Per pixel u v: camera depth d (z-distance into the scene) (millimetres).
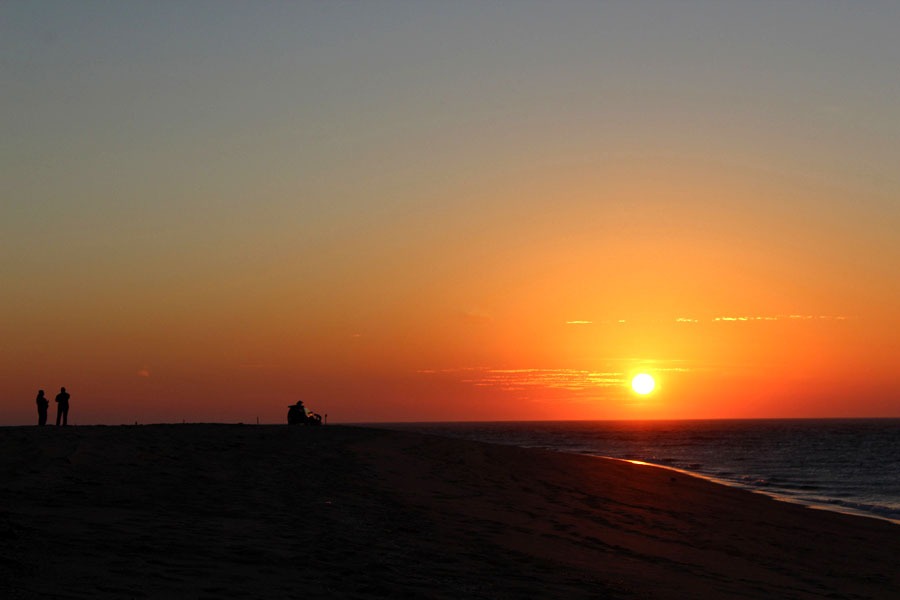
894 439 150500
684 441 136750
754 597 13047
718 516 24703
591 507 23000
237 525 13812
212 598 8695
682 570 14789
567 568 13172
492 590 10773
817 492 43906
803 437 164125
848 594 14648
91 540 11266
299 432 36312
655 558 15836
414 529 15266
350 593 9664
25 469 18859
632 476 34156
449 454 33500
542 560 13609
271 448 27891
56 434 25562
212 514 14859
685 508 25688
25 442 23078
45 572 9031
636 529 19797
